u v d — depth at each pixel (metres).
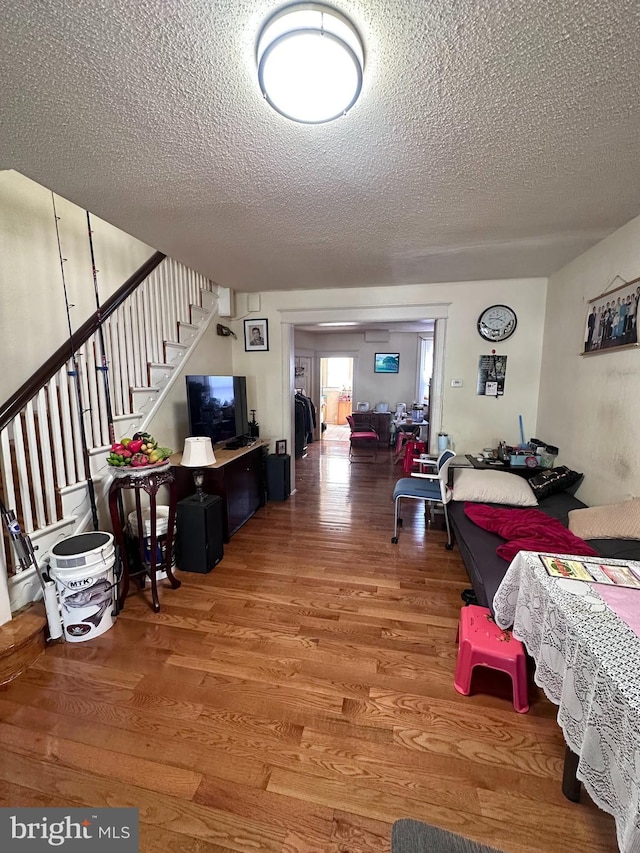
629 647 0.99
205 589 2.49
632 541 1.98
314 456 6.83
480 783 1.29
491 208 2.11
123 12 0.95
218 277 3.69
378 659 1.86
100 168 1.69
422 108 1.30
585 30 1.00
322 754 1.39
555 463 3.31
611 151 1.57
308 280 3.78
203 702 1.61
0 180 2.37
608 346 2.48
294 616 2.20
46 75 1.14
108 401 2.56
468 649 1.62
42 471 2.13
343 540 3.27
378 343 8.11
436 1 0.93
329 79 1.07
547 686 1.25
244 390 4.12
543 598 1.30
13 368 2.48
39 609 2.01
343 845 1.12
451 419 4.03
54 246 2.72
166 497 3.19
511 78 1.16
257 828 1.17
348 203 2.04
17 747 1.42
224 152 1.56
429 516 3.80
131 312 2.83
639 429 2.17
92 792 1.27
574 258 3.03
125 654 1.89
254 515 3.89
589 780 0.97
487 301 3.80
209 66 1.12
